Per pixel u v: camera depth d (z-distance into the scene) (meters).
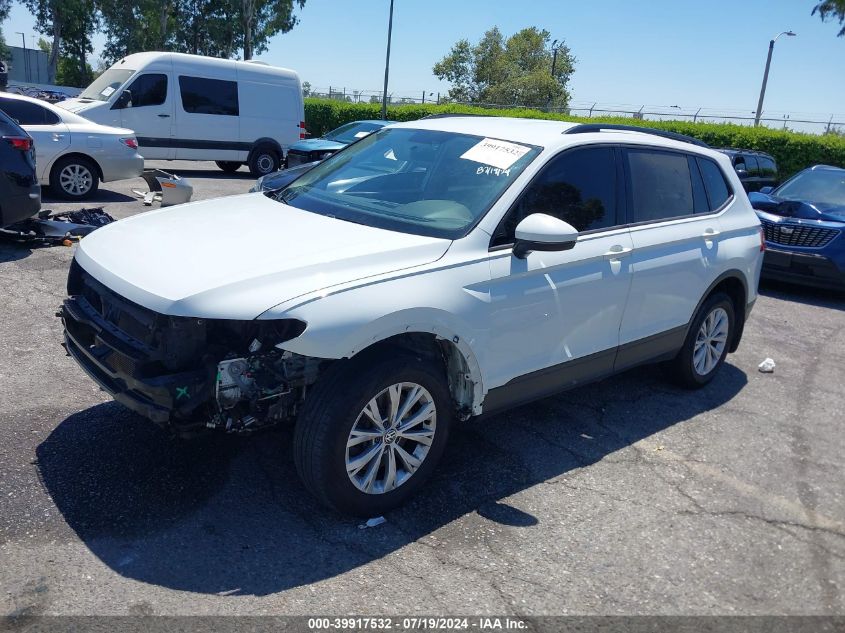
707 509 3.80
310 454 3.17
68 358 4.97
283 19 58.16
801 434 4.88
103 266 3.40
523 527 3.48
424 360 3.40
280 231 3.66
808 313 8.35
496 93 78.56
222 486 3.57
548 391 4.16
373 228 3.74
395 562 3.12
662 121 24.95
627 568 3.23
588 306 4.14
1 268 6.90
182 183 9.15
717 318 5.43
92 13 59.00
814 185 9.98
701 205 5.20
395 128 4.94
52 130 10.74
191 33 59.16
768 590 3.17
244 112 16.50
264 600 2.81
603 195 4.37
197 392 2.99
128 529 3.17
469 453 4.18
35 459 3.65
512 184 3.88
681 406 5.19
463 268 3.54
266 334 3.14
